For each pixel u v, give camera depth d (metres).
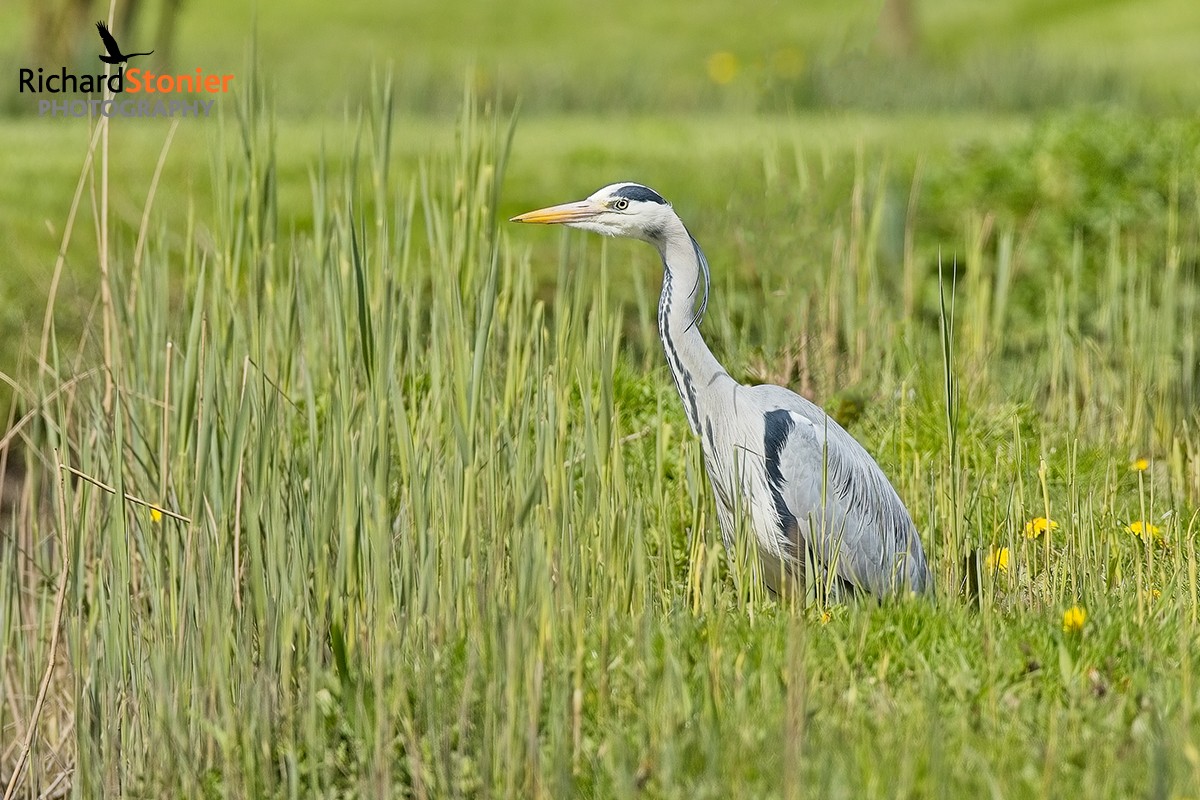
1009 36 54.62
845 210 16.38
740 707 7.43
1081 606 8.84
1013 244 18.48
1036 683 7.94
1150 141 19.28
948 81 34.75
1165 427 13.59
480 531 9.03
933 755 6.79
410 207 11.29
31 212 19.31
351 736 8.16
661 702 7.52
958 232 18.84
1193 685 7.70
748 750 7.19
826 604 9.57
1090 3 58.97
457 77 35.00
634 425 12.23
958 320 16.98
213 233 11.98
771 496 10.27
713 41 53.84
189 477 10.05
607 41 54.69
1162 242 18.22
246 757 8.02
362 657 8.52
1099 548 9.59
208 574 8.73
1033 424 12.89
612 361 9.12
